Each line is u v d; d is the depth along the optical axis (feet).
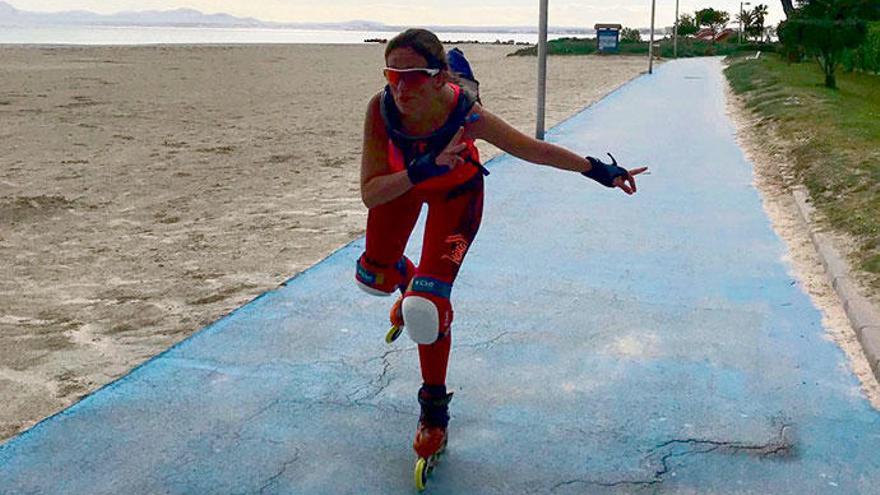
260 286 18.65
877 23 93.71
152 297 18.04
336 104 65.46
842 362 13.67
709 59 172.45
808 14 81.66
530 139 10.12
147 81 84.64
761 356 13.93
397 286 11.14
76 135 45.24
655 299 16.83
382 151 9.81
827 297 16.87
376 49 214.07
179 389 12.73
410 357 13.97
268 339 14.74
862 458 10.75
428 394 10.30
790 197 26.78
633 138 42.09
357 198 28.89
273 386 12.85
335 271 18.85
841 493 9.97
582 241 21.30
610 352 14.14
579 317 15.78
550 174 30.60
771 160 34.19
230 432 11.40
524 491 10.05
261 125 51.42
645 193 27.53
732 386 12.82
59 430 11.44
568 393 12.60
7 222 25.54
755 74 87.86
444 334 10.26
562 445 11.10
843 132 38.01
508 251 20.31
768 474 10.39
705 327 15.26
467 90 9.85
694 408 12.12
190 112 57.93
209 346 14.42
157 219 25.94
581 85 88.02
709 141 41.01
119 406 12.16
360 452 10.93
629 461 10.71
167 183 32.14
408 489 10.07
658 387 12.80
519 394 12.57
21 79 81.92
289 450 10.96
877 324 14.49
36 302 17.84
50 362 14.42
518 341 14.61
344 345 14.47
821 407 12.12
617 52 192.34
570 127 47.24
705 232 22.35
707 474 10.39
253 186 31.50
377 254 10.66
